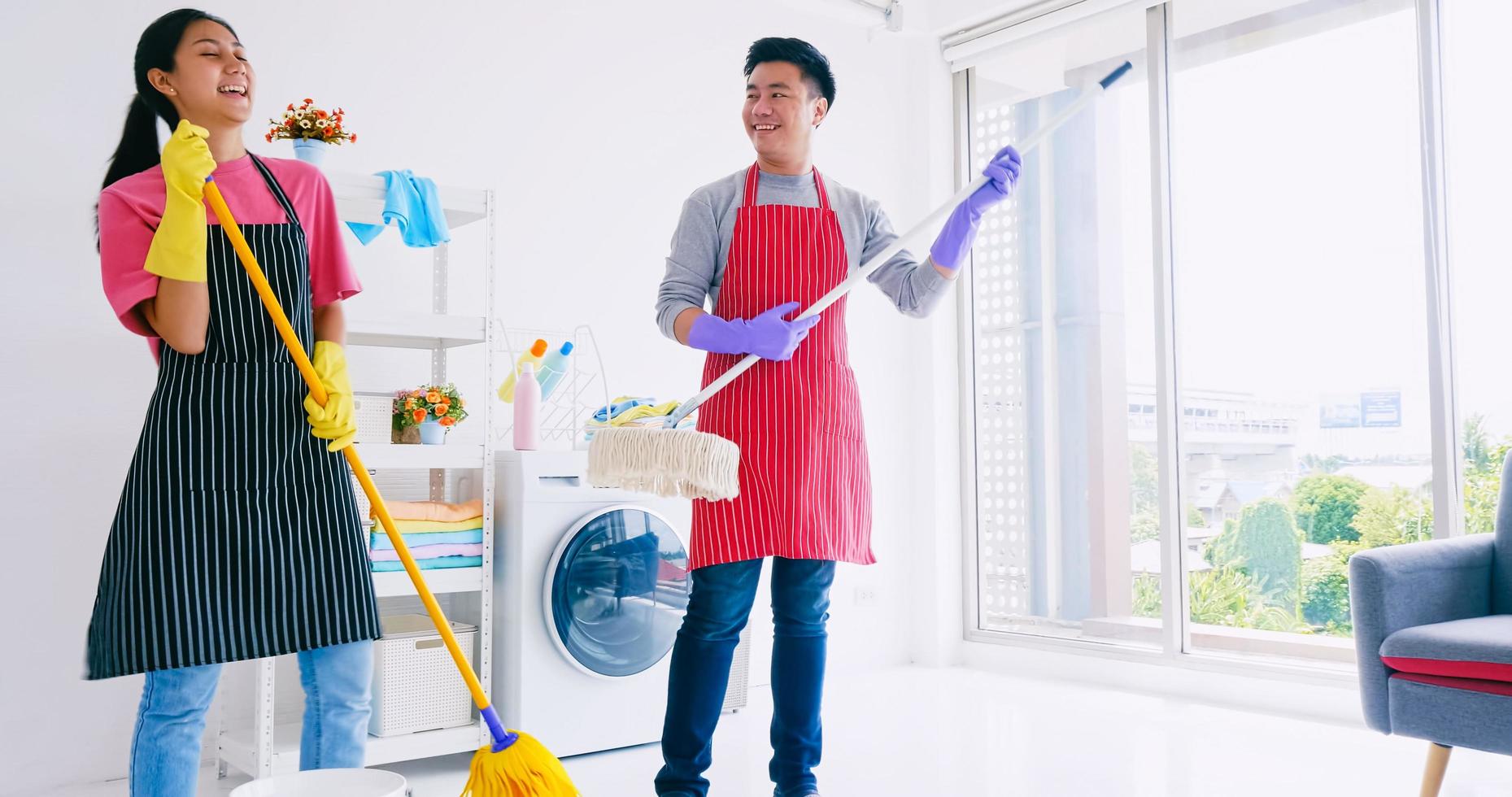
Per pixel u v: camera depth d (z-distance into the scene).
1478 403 3.04
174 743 1.60
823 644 1.99
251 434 1.64
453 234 3.30
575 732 2.83
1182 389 3.67
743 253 1.99
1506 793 2.43
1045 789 2.50
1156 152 3.72
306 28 3.08
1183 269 3.68
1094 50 3.93
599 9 3.69
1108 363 3.88
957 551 4.38
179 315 1.57
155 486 1.59
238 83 1.69
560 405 3.48
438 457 2.75
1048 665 4.01
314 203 1.80
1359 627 2.32
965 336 4.38
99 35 2.80
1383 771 2.65
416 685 2.72
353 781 1.33
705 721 1.92
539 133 3.52
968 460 4.35
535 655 2.78
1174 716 3.29
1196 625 3.63
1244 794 2.46
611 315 3.64
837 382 1.98
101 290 2.78
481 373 3.29
